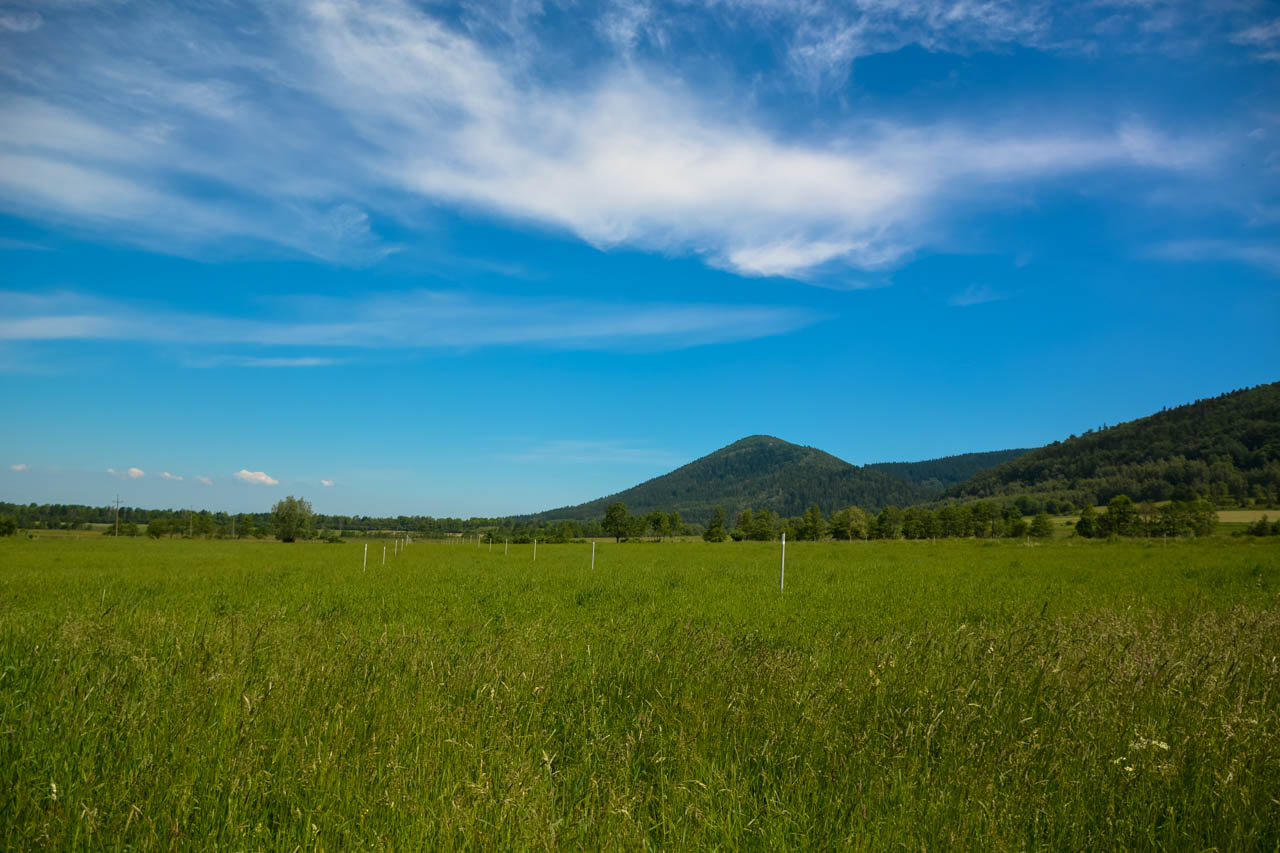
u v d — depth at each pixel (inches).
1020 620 450.0
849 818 156.7
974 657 284.8
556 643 352.5
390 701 226.4
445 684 248.5
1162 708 227.6
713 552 2310.5
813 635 430.0
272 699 215.9
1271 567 1139.9
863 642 353.4
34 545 2517.2
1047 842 156.6
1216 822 158.9
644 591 762.8
